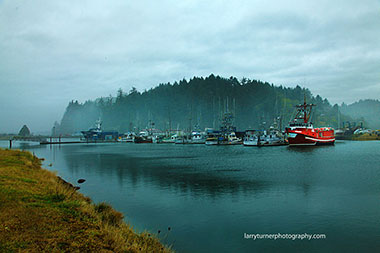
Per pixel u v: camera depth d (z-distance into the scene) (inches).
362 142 6619.1
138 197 1066.7
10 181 675.4
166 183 1371.8
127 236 536.4
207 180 1449.3
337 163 2214.6
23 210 467.8
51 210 509.0
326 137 4943.4
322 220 776.9
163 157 3026.6
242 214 838.5
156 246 531.5
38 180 786.8
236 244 615.8
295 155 3102.9
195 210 883.4
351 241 634.8
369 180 1391.5
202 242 625.6
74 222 480.4
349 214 826.8
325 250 588.4
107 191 1183.6
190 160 2630.4
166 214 840.3
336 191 1142.3
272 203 960.9
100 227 493.7
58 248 359.9
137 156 3206.2
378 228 711.1
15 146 5920.3
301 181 1385.3
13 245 339.6
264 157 2891.2
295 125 4815.5
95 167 2100.1
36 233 392.2
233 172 1753.2
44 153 3833.7
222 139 5999.0
